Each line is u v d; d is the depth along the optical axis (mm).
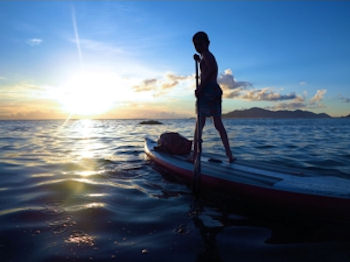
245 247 1865
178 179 3869
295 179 2799
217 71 3426
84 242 1898
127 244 1881
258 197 2682
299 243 1932
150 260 1667
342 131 18594
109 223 2256
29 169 4559
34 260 1641
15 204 2695
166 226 2219
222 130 3658
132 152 6938
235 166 3520
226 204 2826
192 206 2752
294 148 7965
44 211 2500
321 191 2354
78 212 2492
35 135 14148
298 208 2422
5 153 6641
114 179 3879
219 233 2096
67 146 8461
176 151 4879
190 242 1929
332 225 2273
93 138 12250
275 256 1742
